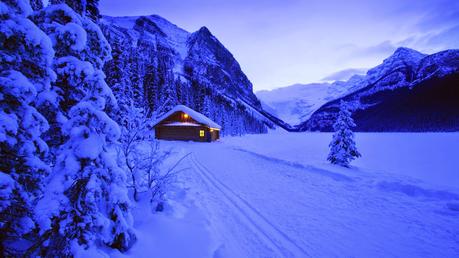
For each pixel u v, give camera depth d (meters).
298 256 4.84
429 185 9.47
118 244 4.01
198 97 64.00
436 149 27.39
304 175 12.57
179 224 5.45
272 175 12.50
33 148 3.37
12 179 3.04
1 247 3.11
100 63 4.36
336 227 6.24
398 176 11.77
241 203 7.98
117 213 3.95
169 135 37.44
